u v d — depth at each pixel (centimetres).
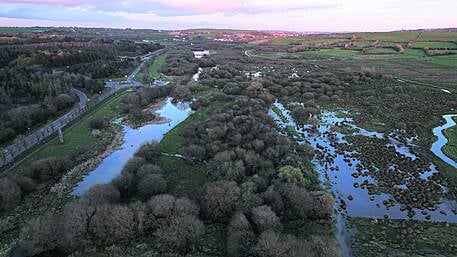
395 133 10900
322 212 6456
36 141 9688
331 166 8669
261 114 11538
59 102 12362
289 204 6469
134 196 7100
